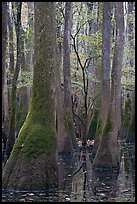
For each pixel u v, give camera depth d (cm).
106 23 1864
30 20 2288
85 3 2400
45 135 1116
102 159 1531
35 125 1130
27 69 2512
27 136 1120
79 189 1145
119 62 1603
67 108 2106
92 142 2364
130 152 2069
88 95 2992
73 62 2795
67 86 2128
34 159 1092
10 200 992
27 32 2455
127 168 1563
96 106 2495
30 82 2330
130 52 2716
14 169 1096
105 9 1869
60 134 1981
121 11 1639
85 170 1496
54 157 1112
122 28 1634
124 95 3312
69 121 2092
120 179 1323
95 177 1353
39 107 1144
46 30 1148
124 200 1022
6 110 2067
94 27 2633
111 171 1489
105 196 1063
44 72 1148
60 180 1285
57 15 2258
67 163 1677
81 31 3095
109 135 1545
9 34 2314
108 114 1572
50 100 1147
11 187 1079
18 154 1110
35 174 1083
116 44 1623
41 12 1149
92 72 2856
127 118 2780
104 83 1839
